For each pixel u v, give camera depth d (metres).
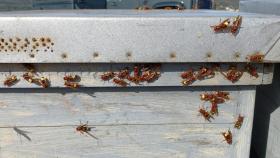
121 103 0.60
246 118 0.62
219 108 0.61
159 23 0.55
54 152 0.62
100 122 0.61
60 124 0.61
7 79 0.57
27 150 0.62
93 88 0.59
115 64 0.58
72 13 0.64
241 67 0.59
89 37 0.55
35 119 0.60
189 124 0.62
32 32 0.55
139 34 0.55
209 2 3.54
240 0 0.95
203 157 0.63
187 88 0.60
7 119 0.60
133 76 0.58
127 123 0.61
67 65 0.57
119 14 0.61
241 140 0.63
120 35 0.55
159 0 3.35
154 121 0.61
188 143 0.63
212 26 0.55
